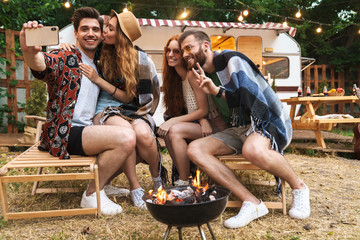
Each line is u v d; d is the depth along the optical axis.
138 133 2.95
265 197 3.23
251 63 2.74
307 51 15.97
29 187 3.44
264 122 2.64
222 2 14.58
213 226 2.50
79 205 2.98
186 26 7.57
